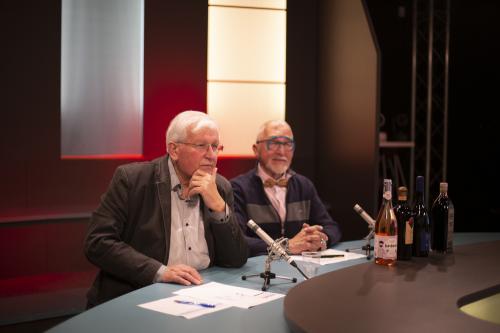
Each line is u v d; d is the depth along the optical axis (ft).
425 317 4.57
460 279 5.99
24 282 13.75
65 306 11.96
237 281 6.73
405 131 20.29
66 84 14.75
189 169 7.52
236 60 16.47
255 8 16.53
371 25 14.76
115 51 15.28
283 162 10.00
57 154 14.49
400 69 20.68
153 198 7.55
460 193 21.53
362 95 15.10
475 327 4.31
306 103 17.31
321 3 16.93
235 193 9.93
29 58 14.03
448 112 21.24
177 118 7.63
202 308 5.47
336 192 16.29
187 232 7.52
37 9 14.05
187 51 15.83
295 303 4.95
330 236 9.27
